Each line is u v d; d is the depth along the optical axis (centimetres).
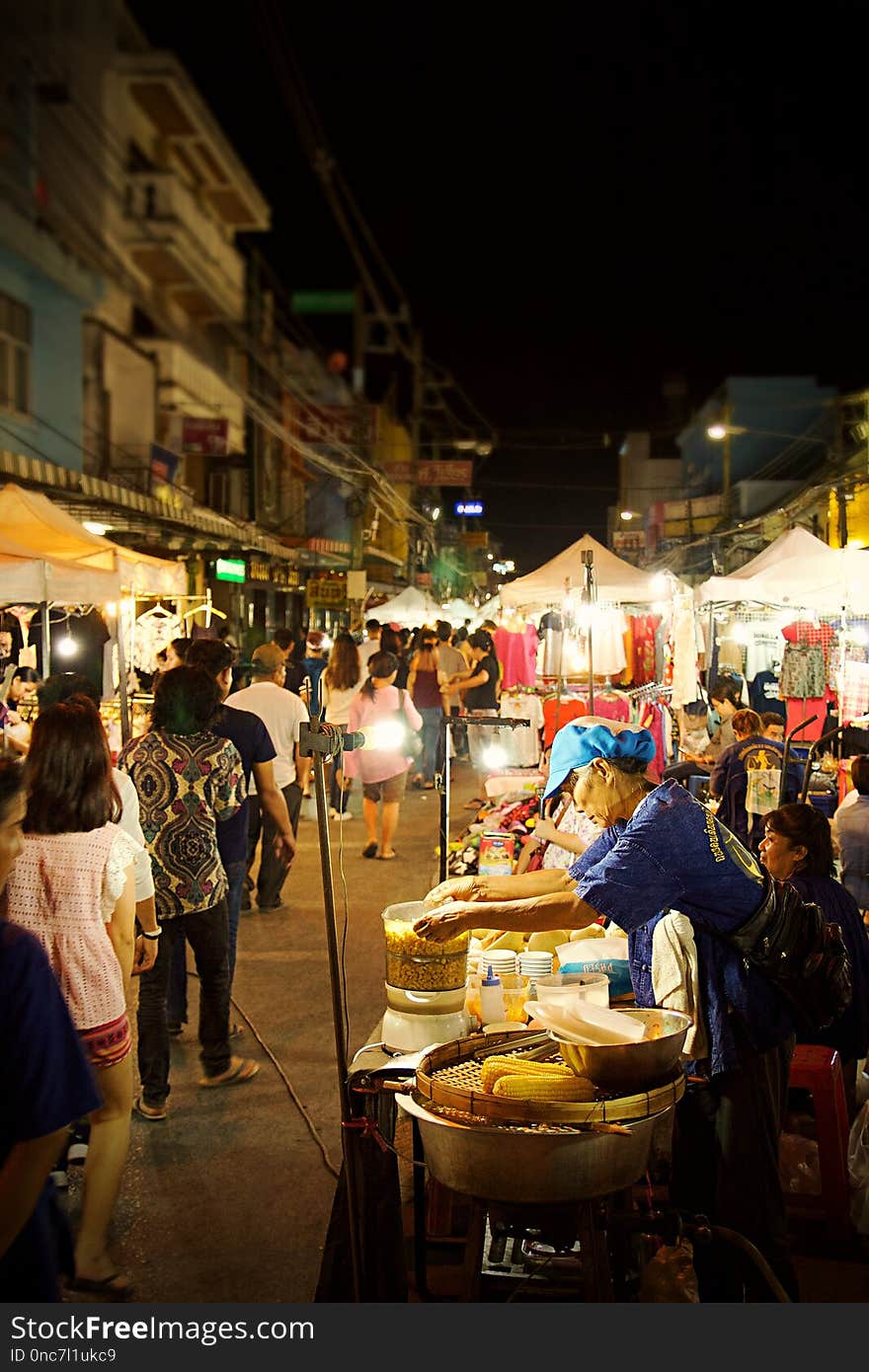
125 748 466
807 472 2769
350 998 594
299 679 1261
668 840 280
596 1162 233
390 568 3184
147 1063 452
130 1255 347
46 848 327
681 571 2969
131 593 977
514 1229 306
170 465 1642
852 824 521
